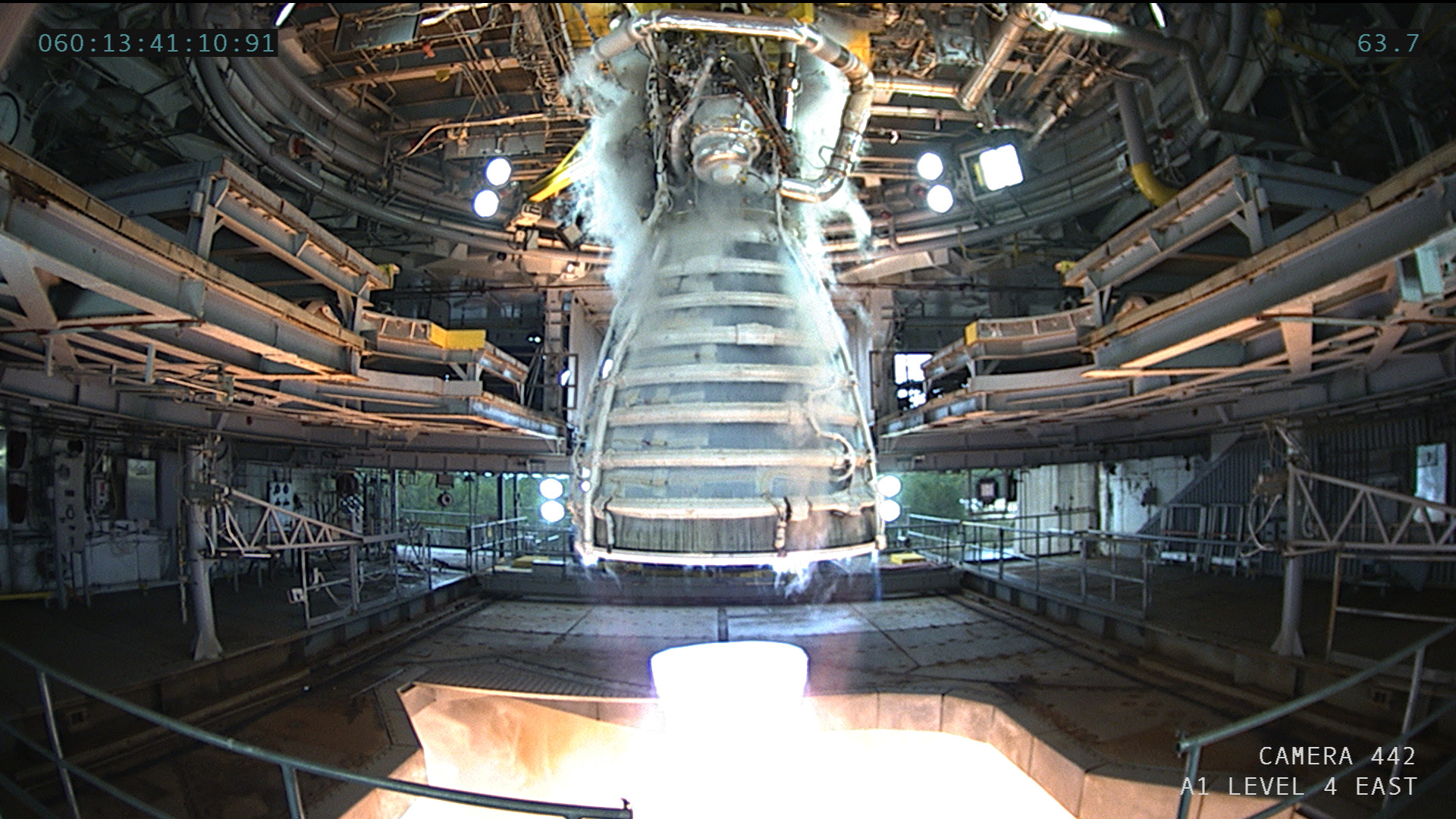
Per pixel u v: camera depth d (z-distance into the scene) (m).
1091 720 11.52
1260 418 17.47
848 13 15.35
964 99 16.69
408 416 16.84
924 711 12.70
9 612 14.61
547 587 22.03
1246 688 12.26
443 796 5.46
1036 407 17.56
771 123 11.05
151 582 18.75
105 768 9.74
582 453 9.60
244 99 17.20
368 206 20.67
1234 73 14.42
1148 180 16.86
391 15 15.26
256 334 10.10
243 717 11.92
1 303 8.11
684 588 21.38
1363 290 8.84
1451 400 14.84
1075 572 22.81
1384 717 10.22
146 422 15.90
